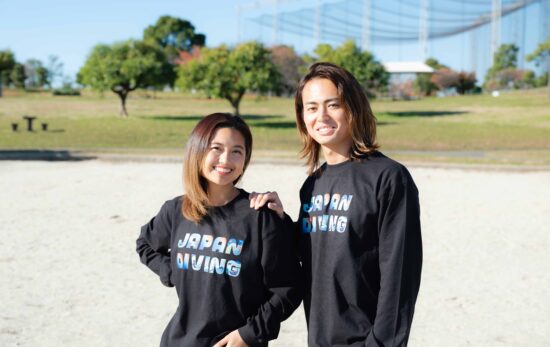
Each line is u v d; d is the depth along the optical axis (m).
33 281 5.70
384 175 2.18
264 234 2.32
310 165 2.63
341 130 2.32
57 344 4.23
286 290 2.32
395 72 68.25
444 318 4.83
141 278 5.84
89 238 7.55
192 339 2.33
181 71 35.25
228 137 2.36
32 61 73.31
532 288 5.62
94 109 40.59
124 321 4.70
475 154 20.56
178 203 2.51
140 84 37.25
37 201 10.45
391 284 2.11
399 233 2.13
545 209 9.96
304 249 2.34
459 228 8.38
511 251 7.05
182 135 26.97
